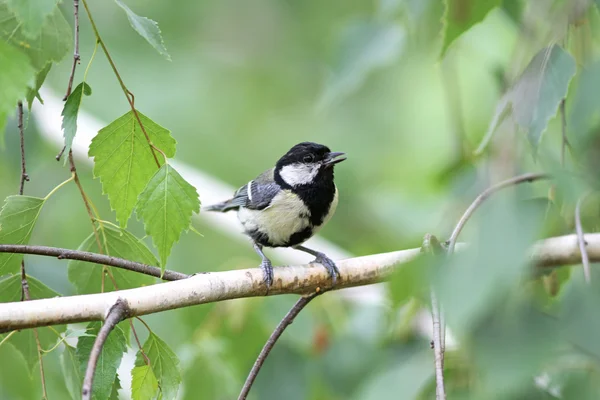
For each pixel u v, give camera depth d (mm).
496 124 5750
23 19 4910
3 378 7973
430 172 12523
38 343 6066
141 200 5488
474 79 13070
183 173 12234
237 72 16938
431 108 14680
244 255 14367
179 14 16812
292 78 17047
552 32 5520
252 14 17312
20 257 6320
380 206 12484
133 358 10422
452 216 7684
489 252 2881
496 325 3049
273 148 16203
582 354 2967
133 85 15633
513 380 2889
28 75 4781
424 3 8125
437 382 4293
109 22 15945
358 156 15234
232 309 8914
